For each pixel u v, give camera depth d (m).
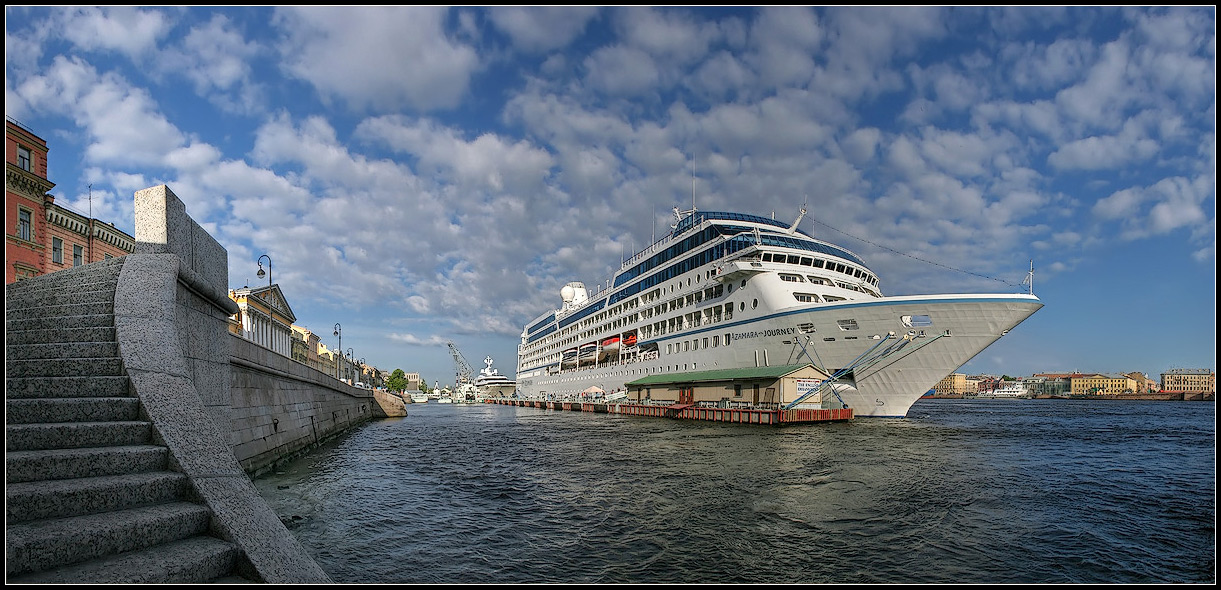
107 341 7.73
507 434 42.56
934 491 19.45
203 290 9.81
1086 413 84.81
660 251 65.81
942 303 38.44
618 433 41.41
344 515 16.12
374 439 39.16
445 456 29.28
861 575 11.87
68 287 9.38
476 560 12.51
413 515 16.25
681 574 11.80
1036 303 36.41
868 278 54.44
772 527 15.07
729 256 50.41
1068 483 21.47
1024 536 14.54
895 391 43.28
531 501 18.11
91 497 5.02
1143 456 30.14
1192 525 15.76
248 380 19.38
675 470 23.70
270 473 21.45
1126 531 15.14
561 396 94.81
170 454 5.86
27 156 33.06
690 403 55.34
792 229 57.38
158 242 9.30
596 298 83.81
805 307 44.12
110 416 6.29
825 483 20.64
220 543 5.09
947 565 12.48
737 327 50.81
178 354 7.54
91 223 37.38
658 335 64.12
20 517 4.71
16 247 32.00
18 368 6.79
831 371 44.03
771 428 41.16
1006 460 27.09
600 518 15.97
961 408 110.56
